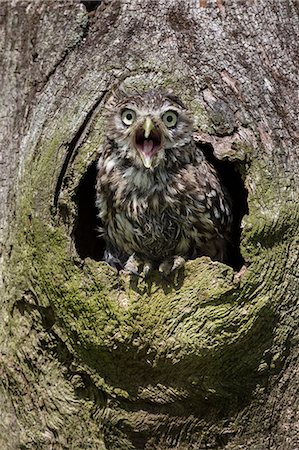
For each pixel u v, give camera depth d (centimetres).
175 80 958
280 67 984
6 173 1014
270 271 891
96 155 937
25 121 1021
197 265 880
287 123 949
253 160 916
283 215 899
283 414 921
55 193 922
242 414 916
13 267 952
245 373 905
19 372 950
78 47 1009
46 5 1045
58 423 934
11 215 979
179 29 987
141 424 912
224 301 875
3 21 1068
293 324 909
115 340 880
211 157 988
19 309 951
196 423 916
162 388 901
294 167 927
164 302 877
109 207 958
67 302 901
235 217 1018
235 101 947
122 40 988
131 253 977
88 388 927
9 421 958
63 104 969
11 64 1051
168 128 921
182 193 930
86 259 896
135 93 945
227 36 988
